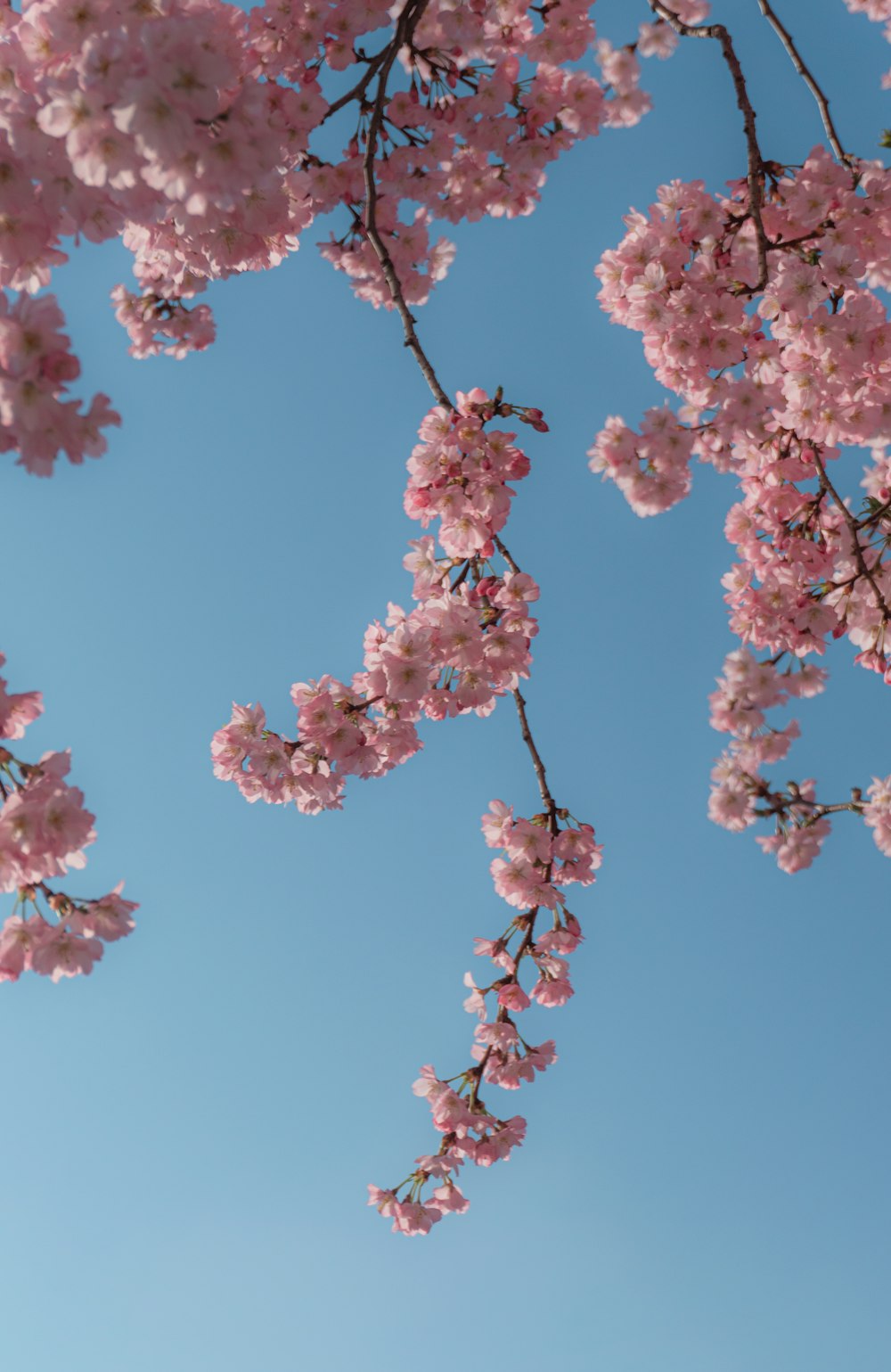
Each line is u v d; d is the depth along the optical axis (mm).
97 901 3555
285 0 4902
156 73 2980
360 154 5277
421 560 5203
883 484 5512
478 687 5062
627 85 5242
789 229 5102
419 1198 5605
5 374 2832
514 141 5363
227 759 5289
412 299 5695
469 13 4996
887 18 5594
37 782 3463
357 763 5258
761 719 4617
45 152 3260
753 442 5391
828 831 4586
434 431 4789
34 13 3246
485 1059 5645
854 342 4902
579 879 5703
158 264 5391
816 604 5023
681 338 4984
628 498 4758
